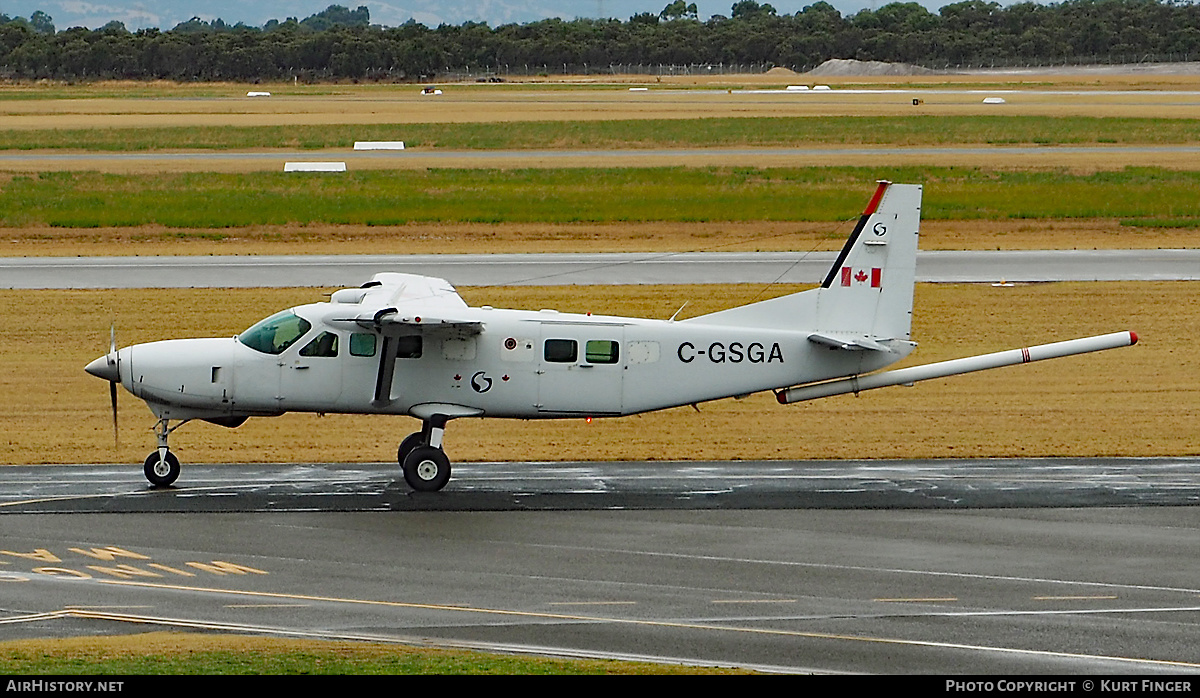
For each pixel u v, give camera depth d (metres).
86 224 180.88
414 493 72.44
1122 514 68.50
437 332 71.88
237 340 73.00
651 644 48.91
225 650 46.97
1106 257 161.38
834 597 54.66
